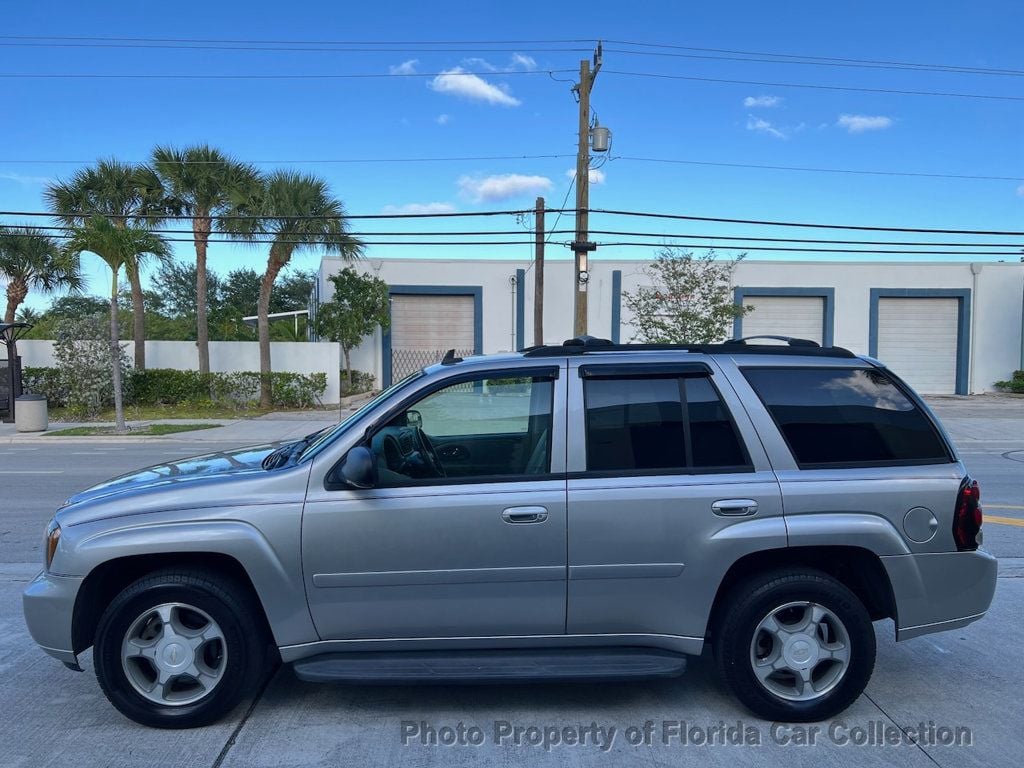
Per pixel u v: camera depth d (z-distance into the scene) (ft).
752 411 12.82
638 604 12.39
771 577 12.44
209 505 12.23
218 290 197.36
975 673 14.87
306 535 12.04
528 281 101.24
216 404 80.79
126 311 144.15
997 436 60.85
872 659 12.54
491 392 13.17
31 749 11.84
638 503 12.21
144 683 12.42
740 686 12.50
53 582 12.32
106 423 68.28
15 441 57.26
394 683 12.05
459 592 12.24
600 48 68.95
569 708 13.23
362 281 94.17
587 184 69.92
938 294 104.73
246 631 12.32
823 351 13.65
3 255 83.66
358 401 89.15
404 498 12.16
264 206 77.61
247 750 11.78
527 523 12.14
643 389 12.92
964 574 12.78
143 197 81.56
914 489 12.60
